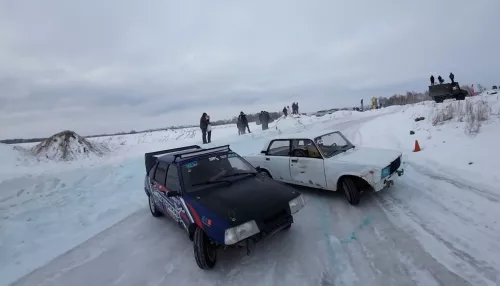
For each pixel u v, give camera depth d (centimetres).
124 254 452
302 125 2377
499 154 680
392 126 1559
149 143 1923
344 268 351
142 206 684
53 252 479
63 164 1179
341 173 546
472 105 1220
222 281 355
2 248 496
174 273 386
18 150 1263
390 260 354
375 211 505
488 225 408
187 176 454
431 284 303
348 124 2242
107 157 1439
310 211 538
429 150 909
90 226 582
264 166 695
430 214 466
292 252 402
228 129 2802
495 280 297
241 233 349
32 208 676
